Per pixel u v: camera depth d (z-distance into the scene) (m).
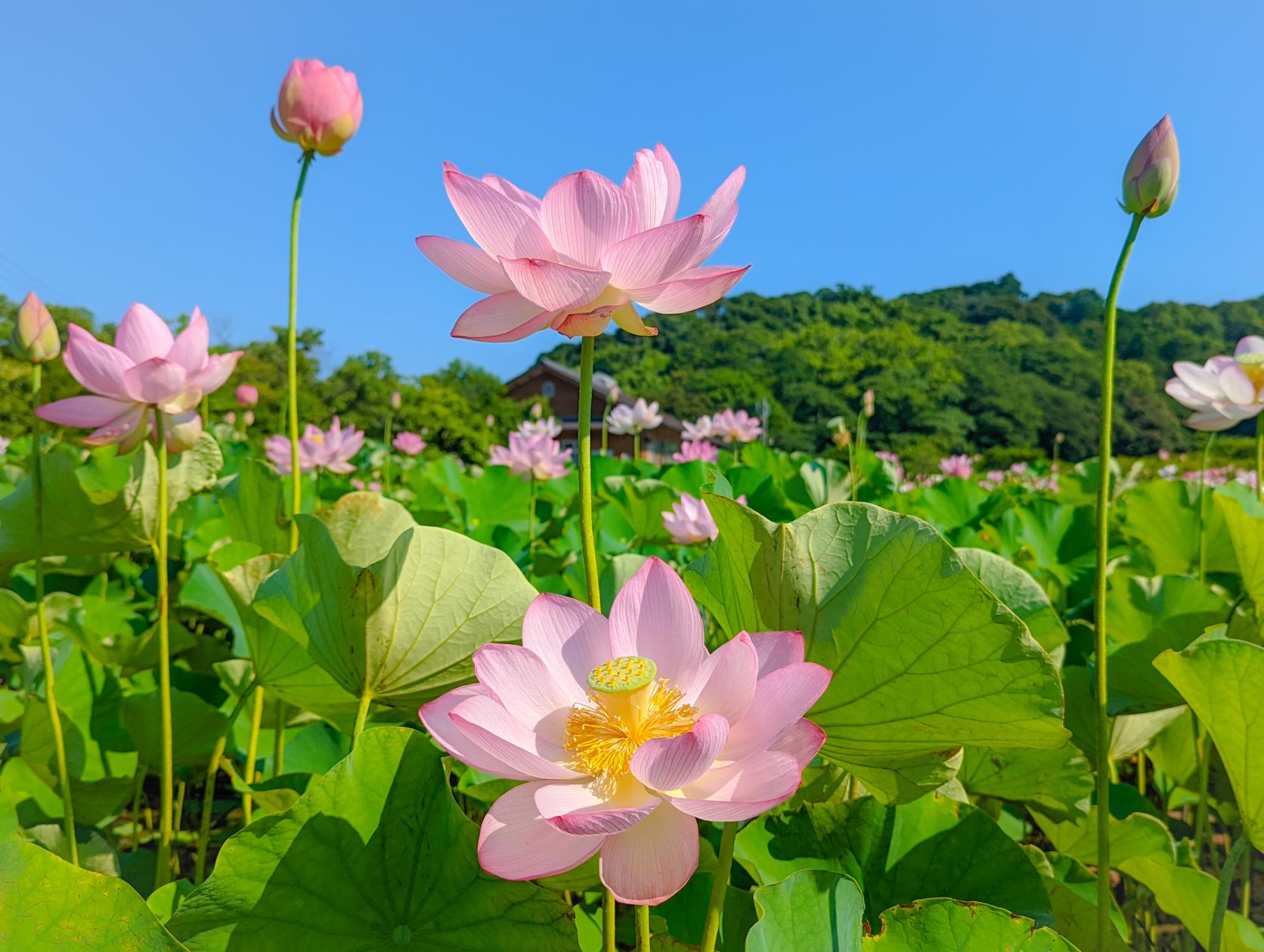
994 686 1.18
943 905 1.17
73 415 1.99
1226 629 2.12
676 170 1.30
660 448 33.81
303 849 1.15
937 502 5.75
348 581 1.49
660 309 1.19
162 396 1.95
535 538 4.73
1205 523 3.13
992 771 2.03
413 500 5.80
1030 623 1.86
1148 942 2.24
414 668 1.58
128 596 3.65
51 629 2.42
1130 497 3.37
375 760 1.20
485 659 1.05
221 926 1.12
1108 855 1.50
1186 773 2.44
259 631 1.94
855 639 1.24
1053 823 2.07
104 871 1.94
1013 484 10.50
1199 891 1.64
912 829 1.61
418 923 1.17
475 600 1.57
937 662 1.20
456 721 0.92
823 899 1.19
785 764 0.91
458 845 1.18
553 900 1.13
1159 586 2.46
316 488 4.57
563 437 32.31
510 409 34.09
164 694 1.82
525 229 1.16
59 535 2.38
